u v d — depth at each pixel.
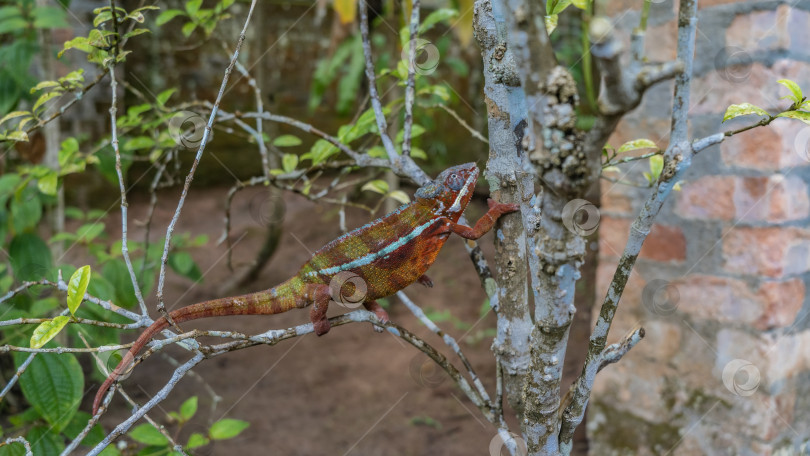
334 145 1.76
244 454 2.32
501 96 1.55
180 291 3.57
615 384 2.25
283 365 2.99
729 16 1.99
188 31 1.98
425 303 3.48
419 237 1.61
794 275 2.04
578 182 1.40
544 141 1.40
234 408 2.62
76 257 3.17
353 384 2.84
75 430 1.85
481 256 1.66
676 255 2.10
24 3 2.15
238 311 1.62
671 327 2.12
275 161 3.57
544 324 1.46
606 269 2.17
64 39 3.39
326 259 1.62
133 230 4.37
